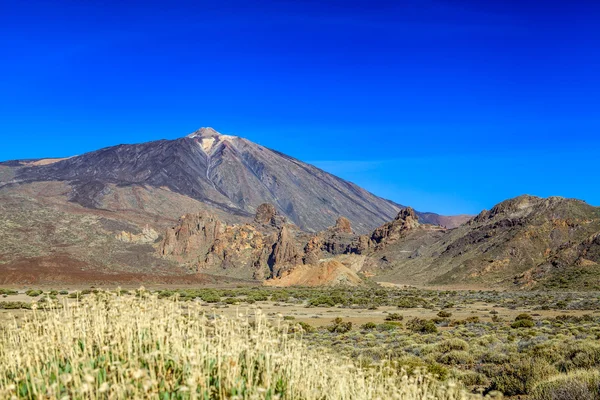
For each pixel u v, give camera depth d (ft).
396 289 432.25
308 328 133.59
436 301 284.00
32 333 23.85
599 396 38.19
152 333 23.72
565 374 45.24
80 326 23.03
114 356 21.54
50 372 20.18
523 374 50.08
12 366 20.98
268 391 19.72
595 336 89.04
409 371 51.57
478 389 50.70
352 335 120.78
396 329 138.31
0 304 151.64
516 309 220.23
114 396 17.61
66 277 473.67
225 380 20.02
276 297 301.02
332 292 374.02
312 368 25.03
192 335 22.43
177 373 20.74
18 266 509.76
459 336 110.22
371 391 25.63
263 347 23.20
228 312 141.49
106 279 483.10
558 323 139.13
